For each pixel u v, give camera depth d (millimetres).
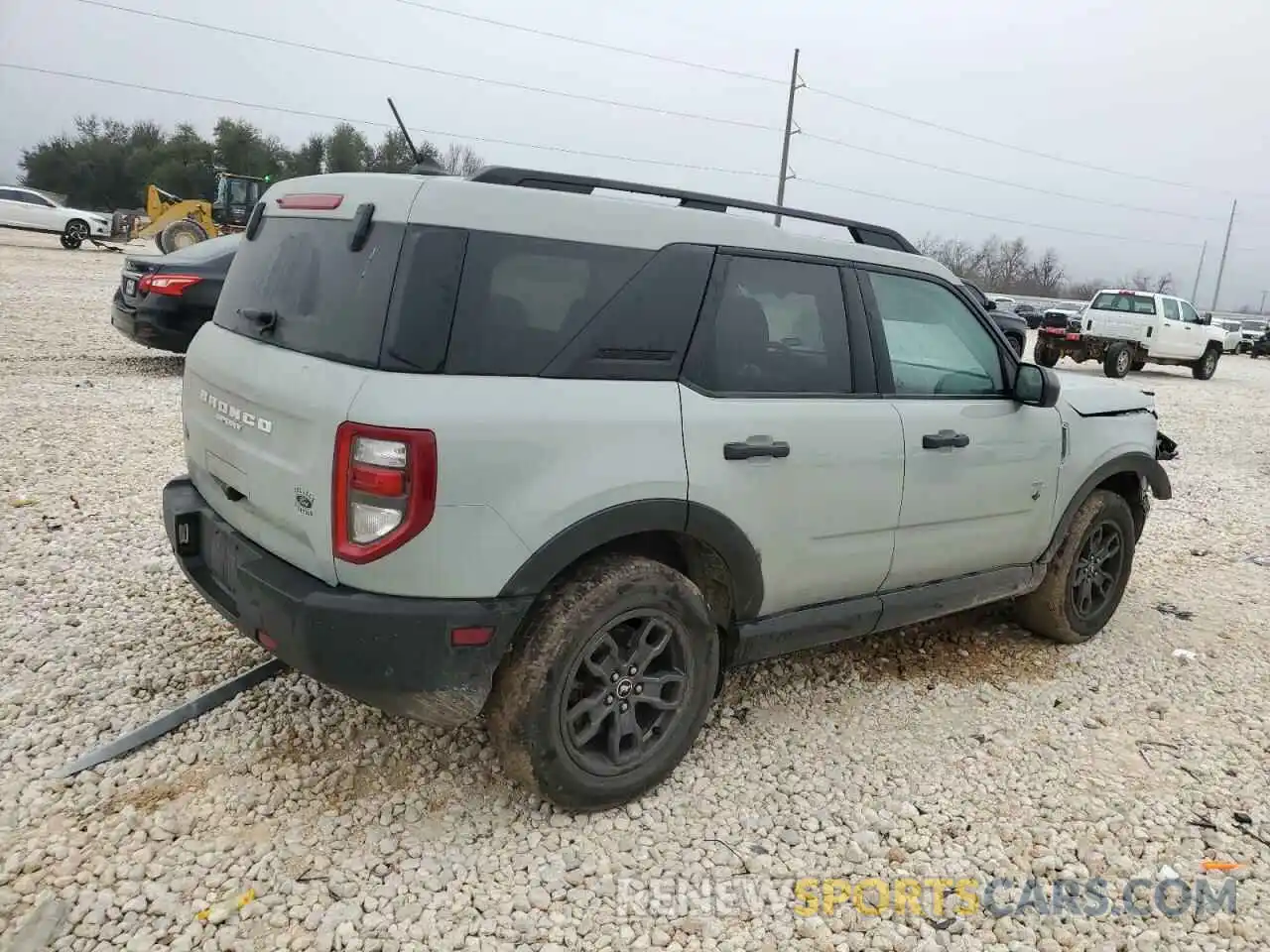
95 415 7512
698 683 3076
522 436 2539
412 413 2408
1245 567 6180
